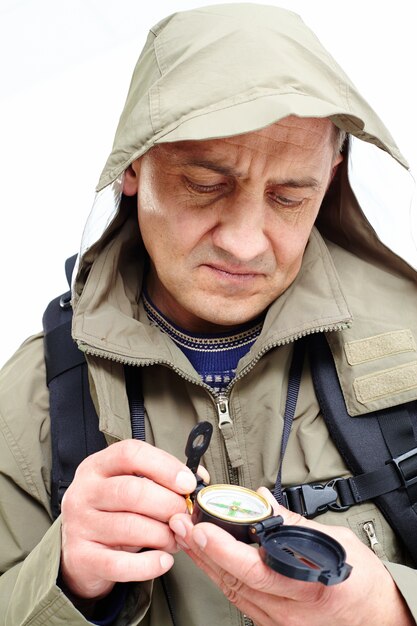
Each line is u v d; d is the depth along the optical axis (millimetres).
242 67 970
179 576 1136
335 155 1116
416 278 1283
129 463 947
